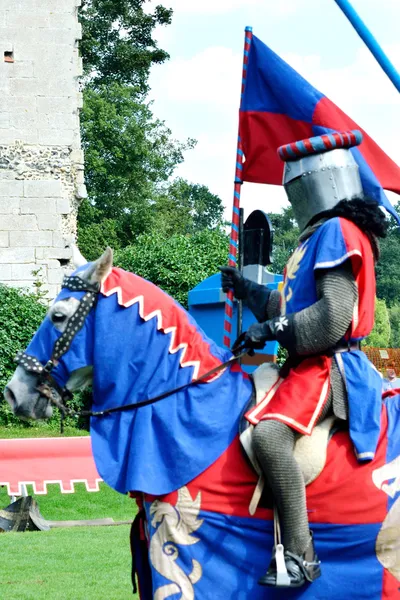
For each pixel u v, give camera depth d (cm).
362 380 665
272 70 913
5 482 1525
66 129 2881
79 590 1059
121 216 5534
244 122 936
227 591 652
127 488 655
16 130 2848
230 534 656
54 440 1564
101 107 5169
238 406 679
